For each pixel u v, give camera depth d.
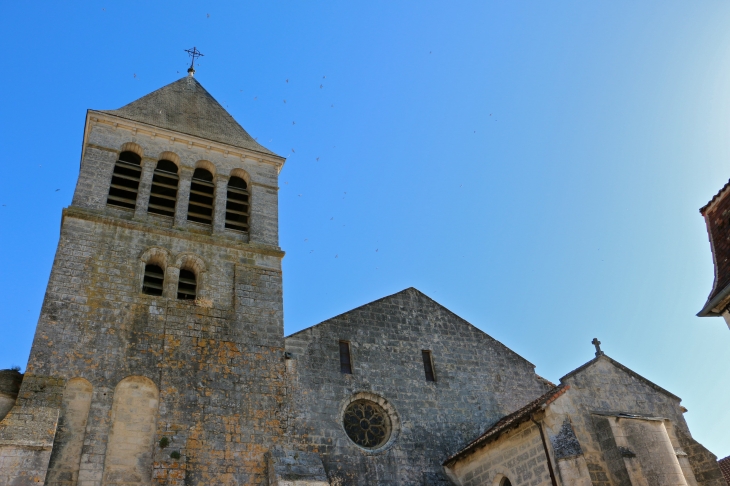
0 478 19.78
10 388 22.70
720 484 24.11
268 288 29.45
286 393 26.48
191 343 26.03
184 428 23.64
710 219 23.23
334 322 30.34
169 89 38.62
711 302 20.44
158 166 32.84
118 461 22.19
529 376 33.31
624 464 22.84
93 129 31.66
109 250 27.41
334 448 26.25
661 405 26.42
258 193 33.25
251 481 23.44
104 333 24.81
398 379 29.91
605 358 27.05
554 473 22.88
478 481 26.44
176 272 28.03
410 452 27.67
